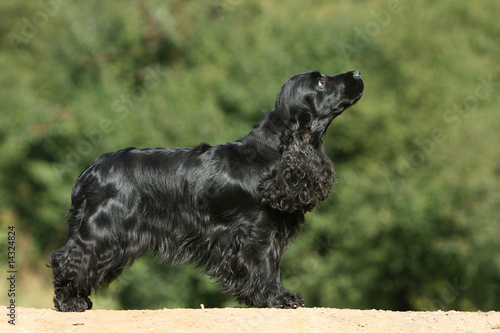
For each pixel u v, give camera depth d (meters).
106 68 19.50
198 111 17.00
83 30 19.77
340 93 6.42
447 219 17.06
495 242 16.47
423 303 18.11
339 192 17.14
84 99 18.42
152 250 6.41
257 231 6.19
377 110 17.17
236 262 6.21
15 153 19.55
